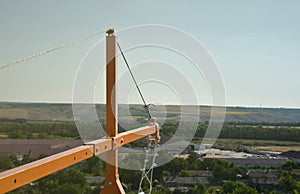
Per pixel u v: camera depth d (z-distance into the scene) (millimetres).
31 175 2803
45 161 2975
